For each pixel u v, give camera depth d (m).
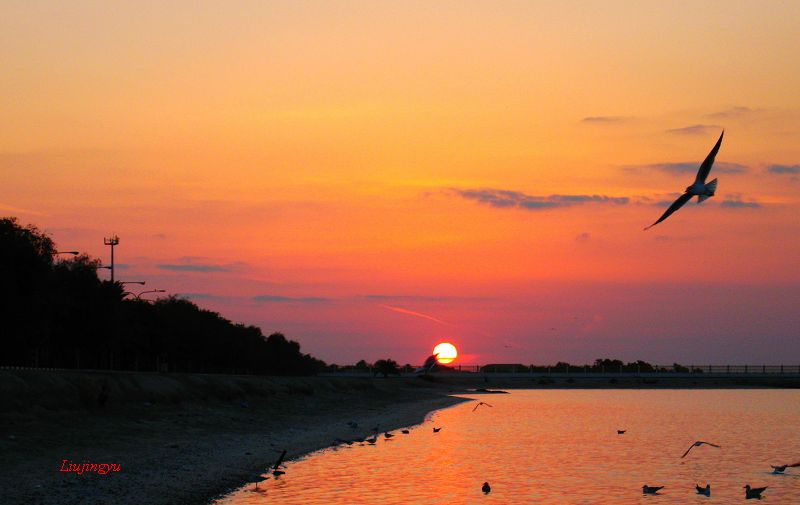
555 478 46.28
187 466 41.94
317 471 45.19
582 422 87.00
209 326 146.00
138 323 120.25
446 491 41.16
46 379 53.78
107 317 101.62
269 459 47.94
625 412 104.62
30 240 80.31
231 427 61.25
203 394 72.00
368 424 77.88
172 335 134.25
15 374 51.50
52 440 43.56
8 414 46.59
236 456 47.38
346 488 40.44
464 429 77.00
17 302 76.81
